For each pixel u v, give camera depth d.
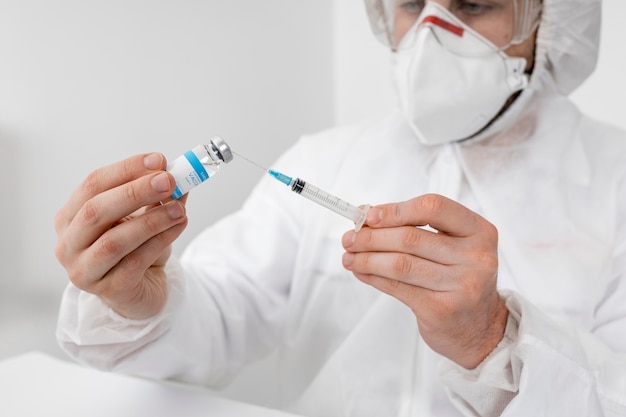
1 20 1.28
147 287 0.82
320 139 1.38
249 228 1.33
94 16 1.44
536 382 0.73
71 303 0.83
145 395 0.86
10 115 1.31
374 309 1.12
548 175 1.12
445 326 0.72
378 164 1.23
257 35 1.85
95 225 0.69
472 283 0.70
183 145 1.66
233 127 1.80
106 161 1.49
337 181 1.26
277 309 1.27
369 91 2.08
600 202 1.10
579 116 1.22
